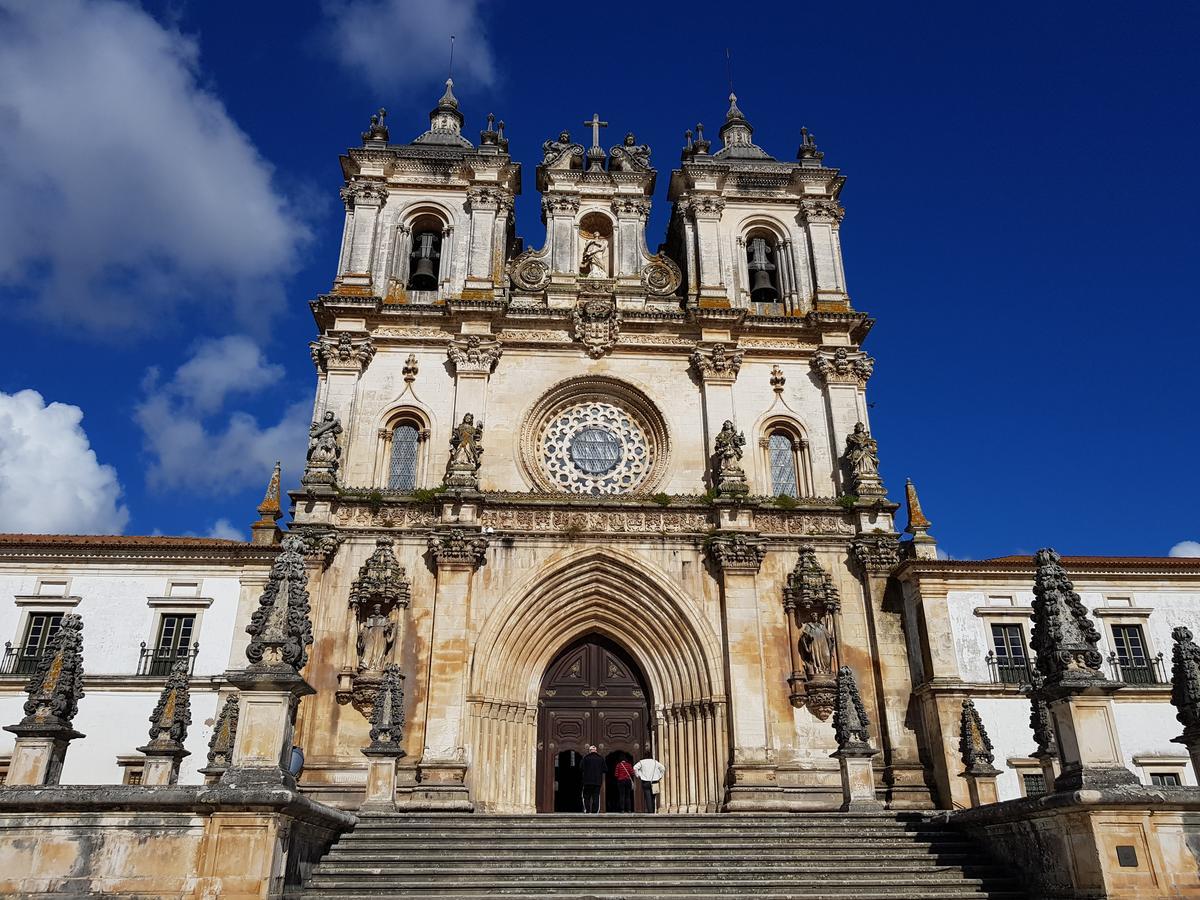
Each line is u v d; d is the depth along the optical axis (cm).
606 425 3750
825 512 3462
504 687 3206
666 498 3431
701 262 3969
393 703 2647
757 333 3872
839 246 4131
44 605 3167
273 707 1741
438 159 4109
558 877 2041
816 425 3738
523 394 3684
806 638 3212
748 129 4753
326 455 3397
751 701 3105
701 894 1925
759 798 2934
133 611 3172
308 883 1920
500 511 3394
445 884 1942
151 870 1580
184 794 1609
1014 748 3005
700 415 3719
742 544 3309
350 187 4059
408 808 2819
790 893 1936
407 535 3309
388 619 3150
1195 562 3484
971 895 1917
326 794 2886
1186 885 1634
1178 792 1684
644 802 3189
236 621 3159
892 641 3238
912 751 3073
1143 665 3231
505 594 3269
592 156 4241
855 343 3925
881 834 2341
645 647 3362
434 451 3547
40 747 2016
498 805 3041
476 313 3722
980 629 3191
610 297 3878
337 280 3841
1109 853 1655
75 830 1605
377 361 3706
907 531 3512
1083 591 3353
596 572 3375
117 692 3041
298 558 1917
